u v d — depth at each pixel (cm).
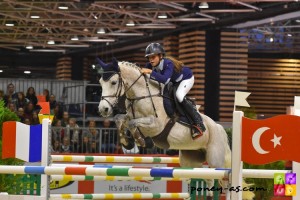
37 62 3441
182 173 664
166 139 866
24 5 2267
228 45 2498
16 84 2272
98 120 1981
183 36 2595
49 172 730
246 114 1014
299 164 652
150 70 867
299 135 609
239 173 627
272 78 2950
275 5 2234
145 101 856
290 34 2731
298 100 670
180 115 869
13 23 2819
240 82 2498
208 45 2511
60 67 3431
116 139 1584
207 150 885
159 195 1005
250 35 2784
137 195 993
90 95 2239
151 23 2612
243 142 623
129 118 870
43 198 792
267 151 616
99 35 2862
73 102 2236
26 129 780
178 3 2280
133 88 859
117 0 2178
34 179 813
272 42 2822
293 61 2939
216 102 2488
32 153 782
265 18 2352
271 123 616
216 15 2430
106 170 703
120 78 856
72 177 927
